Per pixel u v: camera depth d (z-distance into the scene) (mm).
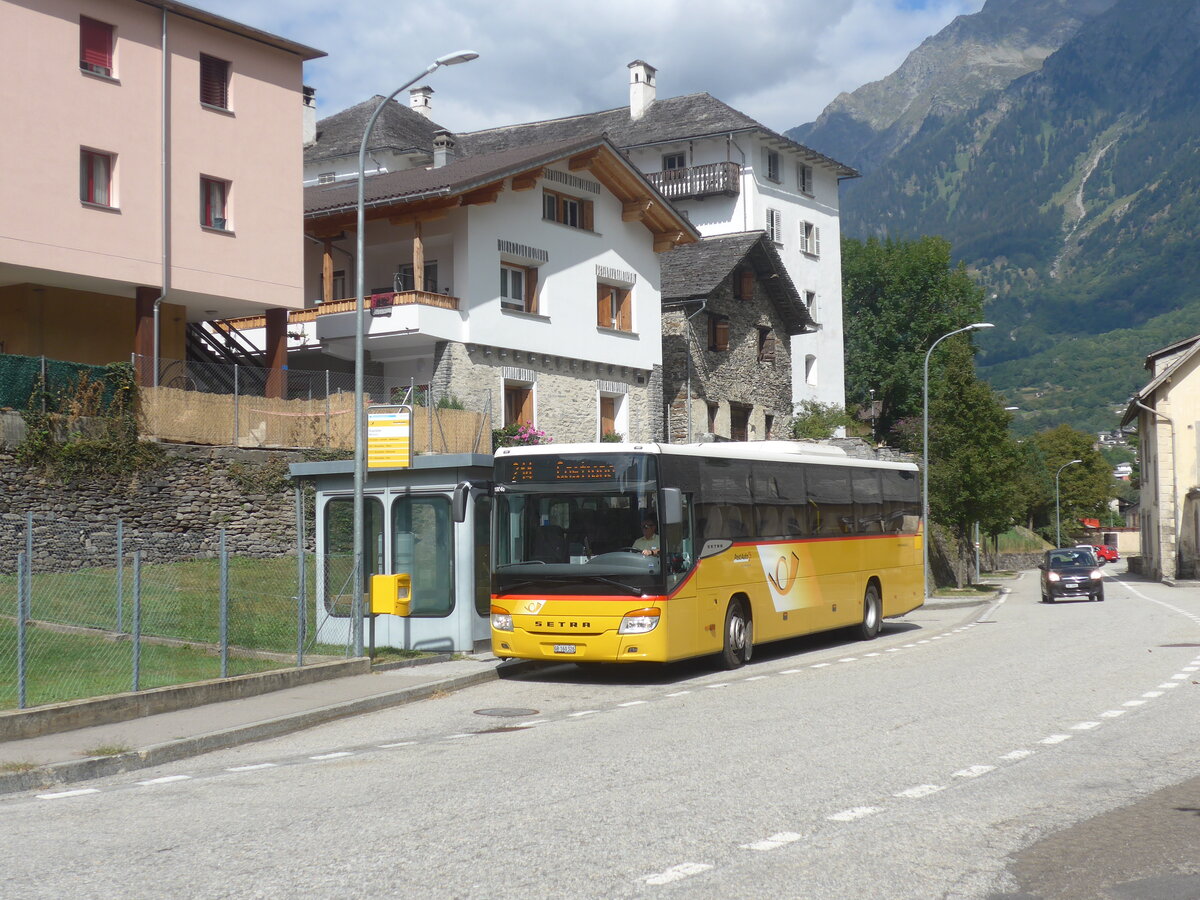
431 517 19875
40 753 11672
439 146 46344
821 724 13055
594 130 62781
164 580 24359
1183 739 11727
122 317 33094
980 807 8812
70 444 25141
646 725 13445
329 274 36469
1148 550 68250
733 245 49969
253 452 28906
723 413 49344
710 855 7488
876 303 72312
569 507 17719
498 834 8156
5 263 27203
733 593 19547
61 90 28266
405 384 36500
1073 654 20453
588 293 40781
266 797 9891
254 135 32594
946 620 31781
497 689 17281
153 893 6910
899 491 27312
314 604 20531
